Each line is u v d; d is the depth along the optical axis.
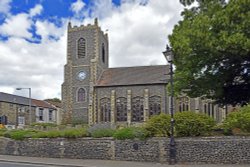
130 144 22.41
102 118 65.94
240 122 20.66
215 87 25.44
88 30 70.94
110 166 19.53
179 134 21.38
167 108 61.78
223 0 23.17
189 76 25.28
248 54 22.62
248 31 21.17
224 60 24.22
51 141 24.97
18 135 26.41
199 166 19.19
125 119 64.38
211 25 21.98
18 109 73.31
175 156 20.67
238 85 27.55
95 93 66.94
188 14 25.27
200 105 60.00
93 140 23.61
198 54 23.23
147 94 63.03
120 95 65.31
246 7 21.16
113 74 69.69
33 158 24.16
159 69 66.25
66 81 70.62
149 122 22.52
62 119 69.38
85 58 70.31
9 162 22.05
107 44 76.38
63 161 22.25
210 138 20.47
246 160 19.75
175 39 24.78
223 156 20.16
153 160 21.59
